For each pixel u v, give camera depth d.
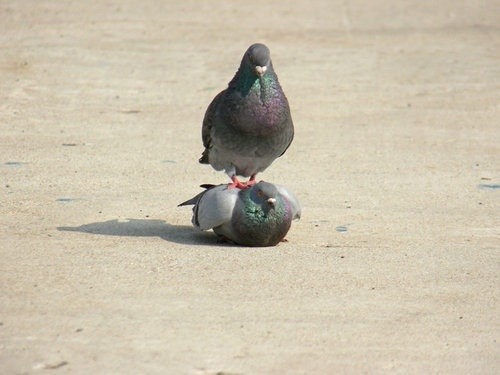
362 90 23.69
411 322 9.95
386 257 12.09
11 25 30.41
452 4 37.28
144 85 23.80
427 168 17.06
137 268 11.42
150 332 9.51
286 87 23.80
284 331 9.62
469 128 20.27
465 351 9.27
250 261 11.77
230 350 9.13
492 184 16.06
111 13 33.28
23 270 11.26
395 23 33.34
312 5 36.56
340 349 9.23
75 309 10.06
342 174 16.56
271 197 12.07
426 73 25.73
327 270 11.50
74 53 26.88
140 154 17.66
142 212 14.05
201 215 12.29
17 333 9.42
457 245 12.70
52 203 14.36
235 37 30.17
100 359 8.88
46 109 21.12
